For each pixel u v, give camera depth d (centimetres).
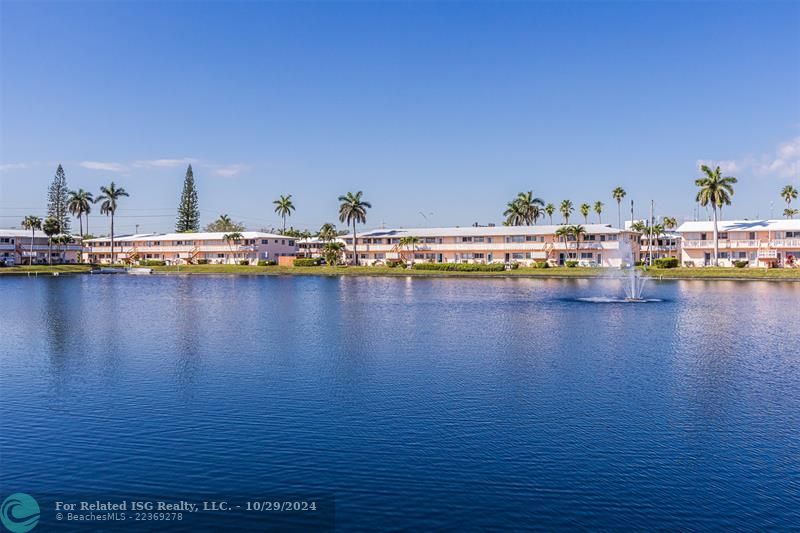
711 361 2891
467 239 13550
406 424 1891
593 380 2486
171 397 2227
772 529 1244
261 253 15562
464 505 1348
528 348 3278
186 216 18000
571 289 8012
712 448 1678
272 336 3753
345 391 2302
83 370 2708
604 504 1351
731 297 6588
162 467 1568
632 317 4753
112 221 15988
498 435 1784
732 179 10750
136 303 6141
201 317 4838
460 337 3694
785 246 10781
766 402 2144
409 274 12188
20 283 9944
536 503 1354
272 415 1992
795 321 4444
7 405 2134
